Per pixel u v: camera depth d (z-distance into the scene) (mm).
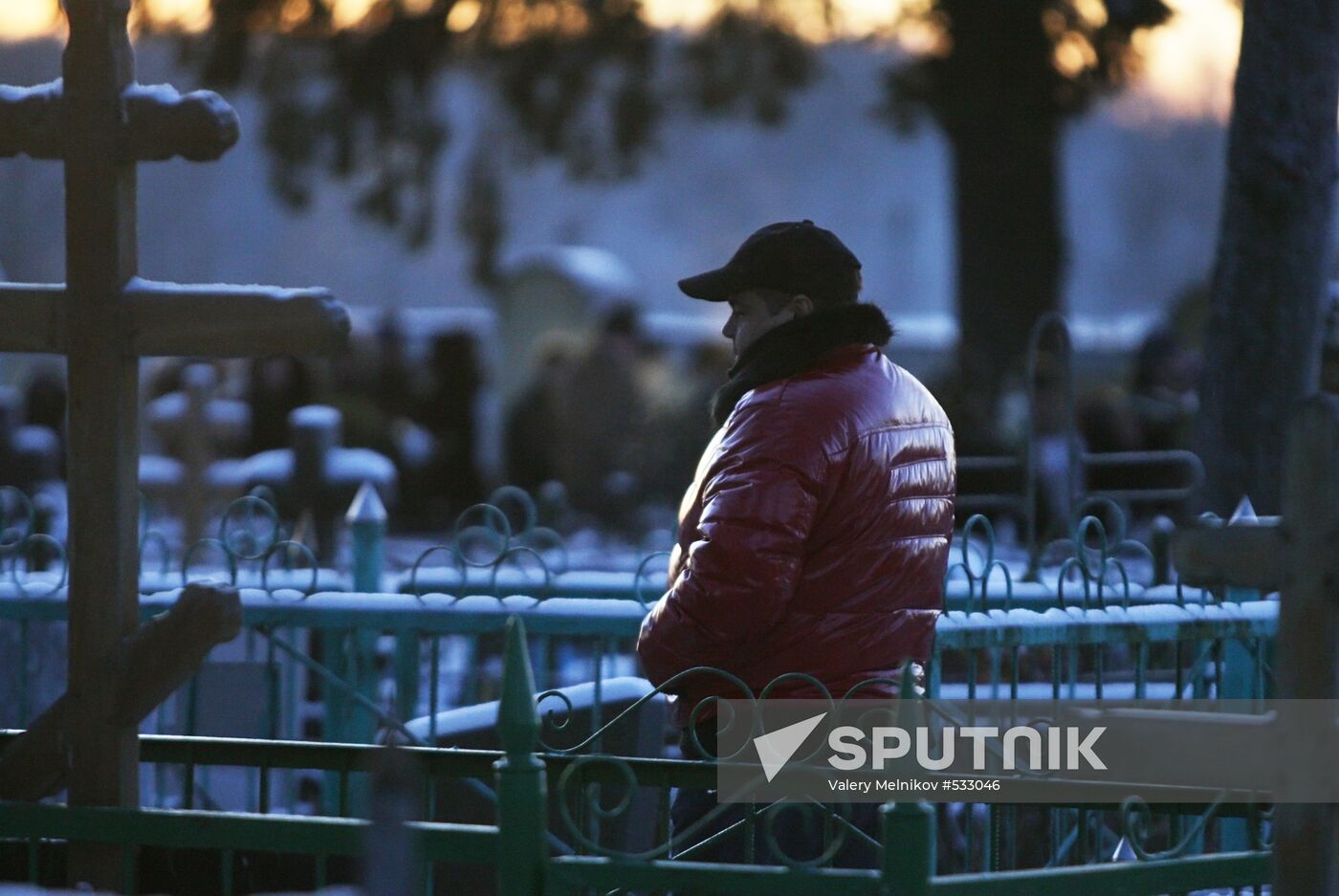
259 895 10742
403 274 187750
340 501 28172
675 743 17359
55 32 45000
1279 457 20922
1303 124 20672
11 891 9242
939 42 54000
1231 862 9242
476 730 14438
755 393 11469
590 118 55875
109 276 9938
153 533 19031
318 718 20125
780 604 11055
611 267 75250
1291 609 8133
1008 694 17047
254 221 184250
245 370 50750
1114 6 50406
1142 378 39031
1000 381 44625
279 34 54000
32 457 40500
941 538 11922
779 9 56094
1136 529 33469
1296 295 20844
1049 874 8586
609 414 52406
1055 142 54875
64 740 10211
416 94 54875
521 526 50906
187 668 9992
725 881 8555
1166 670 18953
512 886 8453
